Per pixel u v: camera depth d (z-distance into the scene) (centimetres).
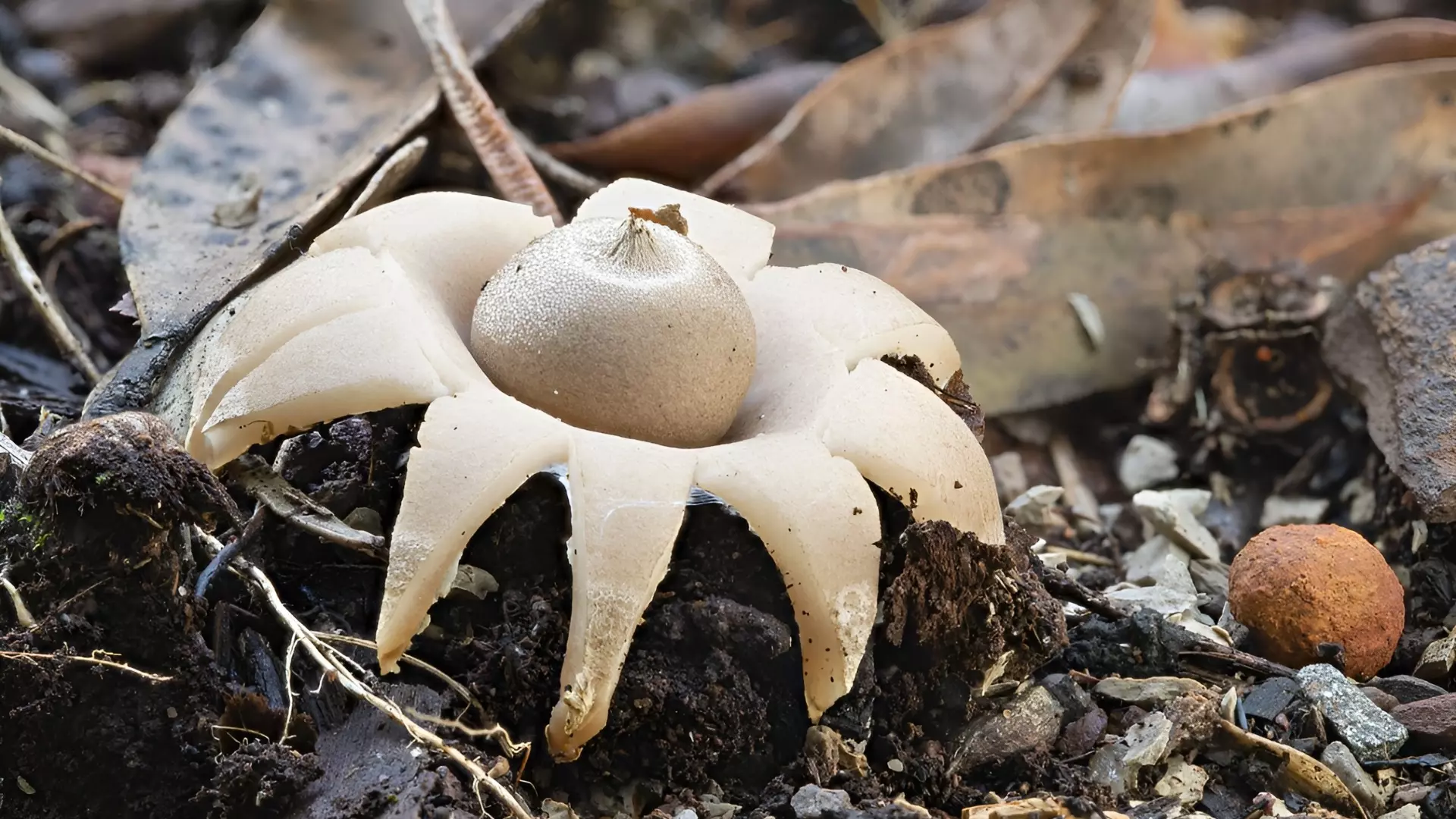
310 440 36
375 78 40
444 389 33
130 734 34
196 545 35
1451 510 37
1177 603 38
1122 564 39
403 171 39
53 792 34
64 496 34
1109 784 35
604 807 35
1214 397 40
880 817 34
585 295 34
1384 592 36
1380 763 35
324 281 34
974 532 34
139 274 38
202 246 38
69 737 34
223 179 39
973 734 35
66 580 34
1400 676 37
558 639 35
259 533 35
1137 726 35
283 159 39
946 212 40
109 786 34
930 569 34
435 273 35
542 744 35
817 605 33
